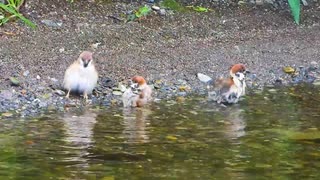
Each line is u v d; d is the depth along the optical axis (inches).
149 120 466.9
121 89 553.3
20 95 519.2
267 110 502.9
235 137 423.8
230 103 523.5
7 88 528.7
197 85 580.1
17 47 616.7
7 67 567.5
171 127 447.2
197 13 761.0
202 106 515.8
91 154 380.8
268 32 731.4
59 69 577.3
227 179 343.3
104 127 443.8
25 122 455.5
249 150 395.2
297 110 503.5
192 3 783.7
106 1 752.3
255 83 599.8
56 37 653.3
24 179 338.3
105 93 543.2
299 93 564.7
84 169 354.9
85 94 530.9
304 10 807.7
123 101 514.3
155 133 430.6
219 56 647.1
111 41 660.7
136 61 615.5
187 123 459.2
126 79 575.2
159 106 514.0
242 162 372.5
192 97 546.9
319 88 583.8
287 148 401.1
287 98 545.3
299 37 720.3
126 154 382.3
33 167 356.5
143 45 660.7
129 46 653.9
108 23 706.2
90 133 426.9
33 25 666.8
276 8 801.6
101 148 392.8
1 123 451.5
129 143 404.8
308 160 377.7
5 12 689.6
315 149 399.2
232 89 521.3
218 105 519.5
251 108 509.7
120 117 475.2
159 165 364.2
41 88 536.1
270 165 367.6
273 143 411.2
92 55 579.5
